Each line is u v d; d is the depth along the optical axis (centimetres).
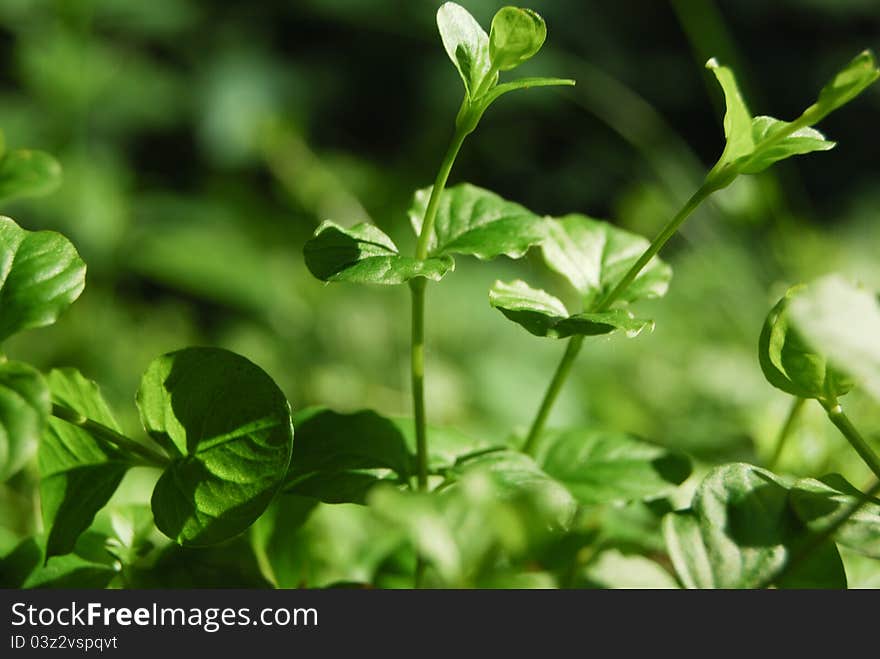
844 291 34
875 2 138
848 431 36
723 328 72
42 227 88
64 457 36
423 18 129
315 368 78
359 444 38
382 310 84
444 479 38
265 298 88
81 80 85
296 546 39
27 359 73
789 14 140
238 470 36
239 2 129
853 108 134
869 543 35
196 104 120
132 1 117
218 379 36
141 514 38
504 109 127
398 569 39
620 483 38
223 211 105
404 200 101
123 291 94
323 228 36
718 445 46
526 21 35
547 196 127
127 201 96
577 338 38
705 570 35
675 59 138
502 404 71
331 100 129
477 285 90
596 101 124
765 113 138
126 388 75
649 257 37
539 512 35
